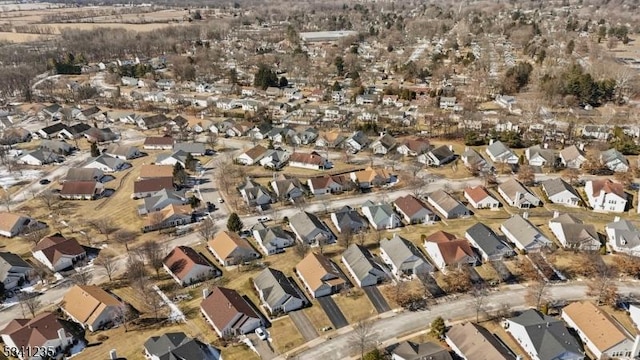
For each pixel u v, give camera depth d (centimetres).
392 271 8262
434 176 11906
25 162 13038
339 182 11262
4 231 9425
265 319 7156
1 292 7594
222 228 9662
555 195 10425
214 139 14762
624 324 6894
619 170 11700
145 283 7738
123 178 12206
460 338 6469
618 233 8738
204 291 7488
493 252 8438
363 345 6388
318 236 9106
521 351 6475
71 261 8525
